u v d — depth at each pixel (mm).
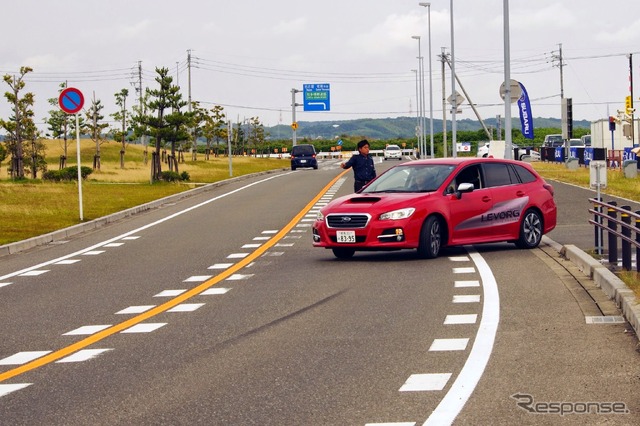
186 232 27031
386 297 14531
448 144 141500
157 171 54344
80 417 8180
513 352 10273
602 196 35219
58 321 13523
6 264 21266
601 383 8766
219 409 8266
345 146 167375
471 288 15164
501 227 20578
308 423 7738
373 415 7918
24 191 44938
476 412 7906
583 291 14508
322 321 12641
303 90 108688
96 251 23188
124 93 93500
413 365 9789
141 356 10797
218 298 15109
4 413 8422
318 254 21047
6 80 60156
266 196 41062
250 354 10648
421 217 19328
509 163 21422
